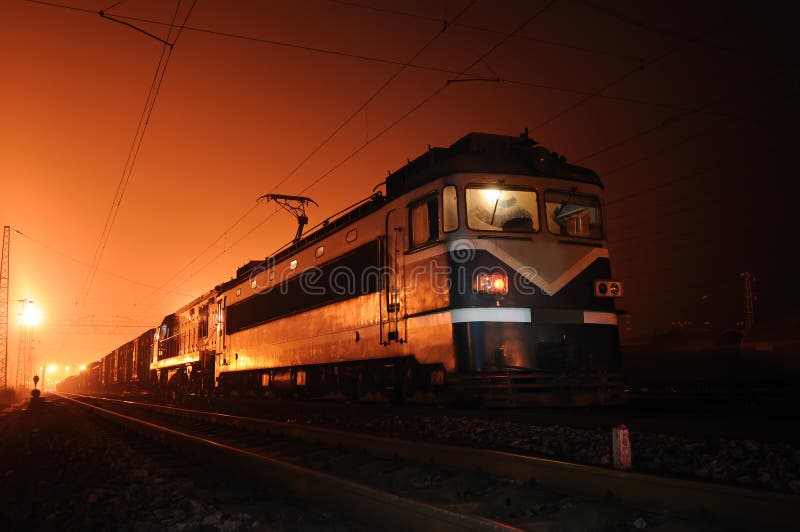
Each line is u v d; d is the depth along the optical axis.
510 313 9.43
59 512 6.58
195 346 26.77
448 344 9.54
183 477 7.97
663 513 4.41
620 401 9.98
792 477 4.81
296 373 16.11
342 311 13.16
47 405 29.88
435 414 9.75
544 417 8.17
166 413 19.17
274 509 5.96
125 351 48.72
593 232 10.55
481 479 5.86
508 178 10.01
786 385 12.19
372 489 5.13
